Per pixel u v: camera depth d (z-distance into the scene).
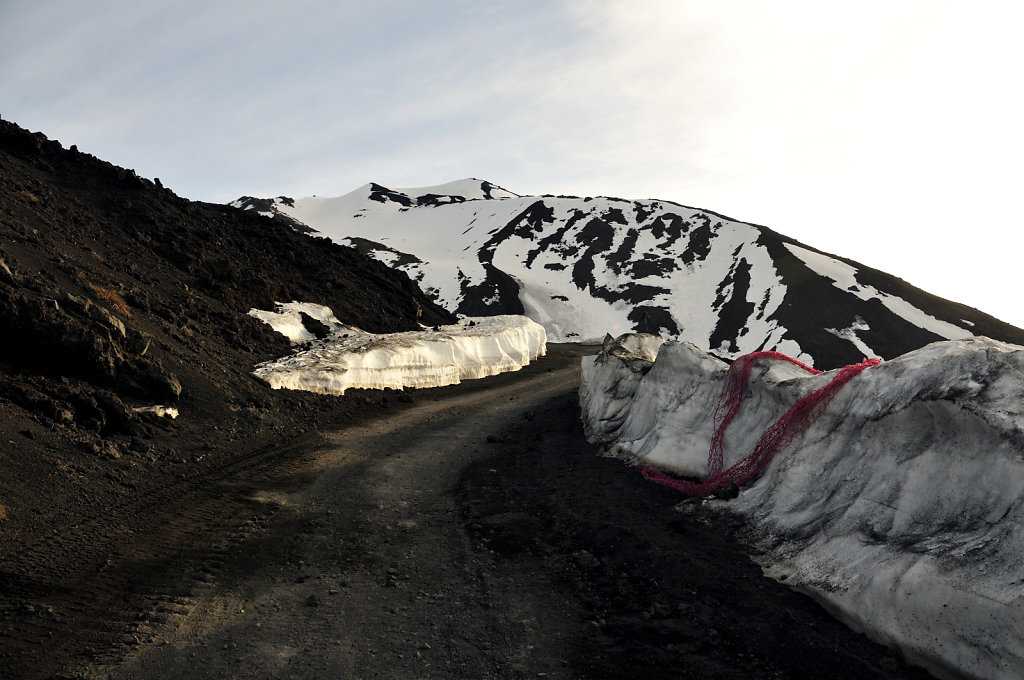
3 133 33.94
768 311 89.38
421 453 16.92
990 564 6.52
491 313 94.38
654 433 15.23
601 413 18.41
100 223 29.33
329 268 40.56
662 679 6.73
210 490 12.56
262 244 39.19
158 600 8.29
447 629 7.98
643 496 12.30
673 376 15.87
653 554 9.47
